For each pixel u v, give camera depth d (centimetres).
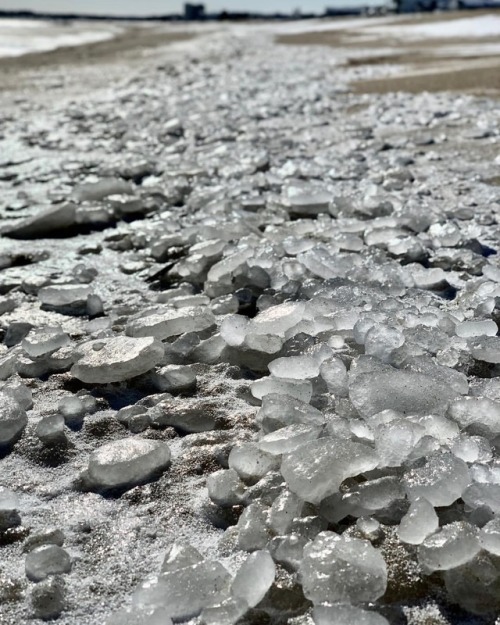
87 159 221
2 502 58
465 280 104
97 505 60
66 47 1119
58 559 53
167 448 65
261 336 81
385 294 96
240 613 48
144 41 1269
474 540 50
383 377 69
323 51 767
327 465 57
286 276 102
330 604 47
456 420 66
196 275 110
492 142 204
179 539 56
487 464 58
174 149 228
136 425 71
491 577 50
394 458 60
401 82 380
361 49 765
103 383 78
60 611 49
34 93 468
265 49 873
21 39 1375
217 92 411
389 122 258
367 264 106
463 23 1156
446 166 178
